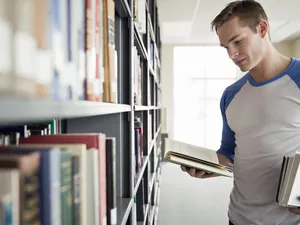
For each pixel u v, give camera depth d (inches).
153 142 115.0
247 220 54.1
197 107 294.8
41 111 11.7
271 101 50.3
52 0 14.6
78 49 19.1
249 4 49.8
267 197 51.2
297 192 42.7
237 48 49.8
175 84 293.3
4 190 11.4
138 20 62.0
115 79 31.7
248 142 53.4
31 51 12.4
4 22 10.8
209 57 291.3
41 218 14.0
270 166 50.6
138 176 53.9
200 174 50.6
